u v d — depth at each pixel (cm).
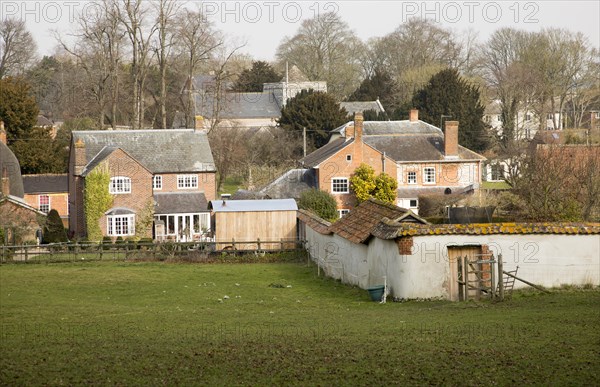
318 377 2577
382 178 11069
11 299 5388
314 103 14950
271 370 2670
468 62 18288
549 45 15288
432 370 2641
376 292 4941
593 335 3186
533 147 11000
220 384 2506
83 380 2550
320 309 4634
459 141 15350
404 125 13862
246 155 13750
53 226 9206
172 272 6838
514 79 14838
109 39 12825
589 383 2473
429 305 4512
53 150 13375
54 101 18375
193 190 10925
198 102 15925
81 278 6456
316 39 19050
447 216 8756
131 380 2553
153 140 11069
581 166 8088
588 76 15300
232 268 7125
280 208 8456
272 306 4891
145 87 14325
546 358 2777
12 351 3034
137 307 4916
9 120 12988
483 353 2872
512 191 9144
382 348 3002
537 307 4175
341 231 5981
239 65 18638
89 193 9862
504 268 4812
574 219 7825
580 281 4862
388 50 19425
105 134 11012
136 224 10019
